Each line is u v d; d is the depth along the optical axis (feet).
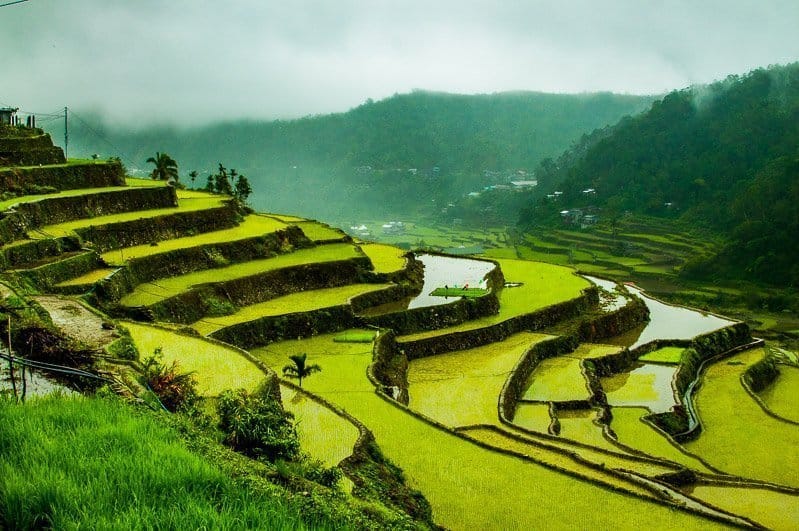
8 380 66.13
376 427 112.88
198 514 42.14
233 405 75.41
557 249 462.60
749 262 381.81
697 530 87.30
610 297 259.80
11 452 46.88
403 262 233.76
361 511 61.16
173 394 79.56
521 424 140.77
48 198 173.37
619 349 198.90
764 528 90.89
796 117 524.93
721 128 554.87
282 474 59.57
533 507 90.27
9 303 87.97
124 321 127.34
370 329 173.78
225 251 193.26
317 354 153.28
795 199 402.11
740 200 440.04
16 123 225.35
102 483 44.01
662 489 101.86
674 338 220.64
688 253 423.64
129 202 199.41
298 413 105.40
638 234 470.39
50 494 41.52
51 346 73.41
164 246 183.93
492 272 253.85
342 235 247.29
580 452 125.39
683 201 512.22
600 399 161.48
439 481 95.86
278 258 206.49
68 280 139.85
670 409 161.99
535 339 193.26
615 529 86.33
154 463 48.08
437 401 143.13
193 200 237.45
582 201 576.20
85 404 57.11
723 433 155.84
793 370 223.10
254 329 157.07
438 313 191.72
